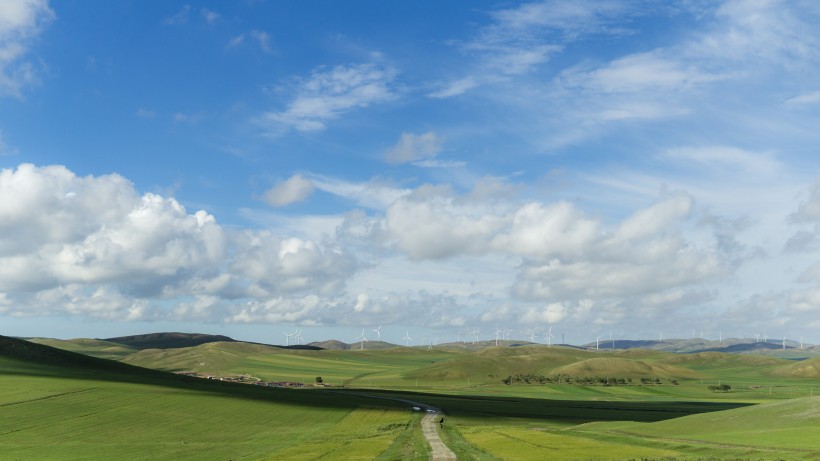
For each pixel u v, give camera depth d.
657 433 106.75
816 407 106.06
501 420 151.00
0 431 107.19
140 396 150.00
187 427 120.50
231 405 151.25
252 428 123.25
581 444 91.50
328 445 94.25
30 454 90.44
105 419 121.56
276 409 151.75
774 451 75.12
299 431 120.12
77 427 113.25
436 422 138.12
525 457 77.06
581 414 171.12
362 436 108.19
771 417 106.06
